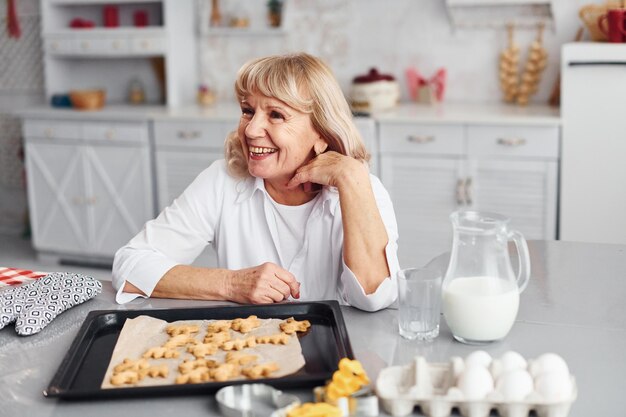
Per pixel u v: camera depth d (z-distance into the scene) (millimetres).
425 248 3896
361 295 1619
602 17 3629
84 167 4461
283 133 1706
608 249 2023
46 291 1642
